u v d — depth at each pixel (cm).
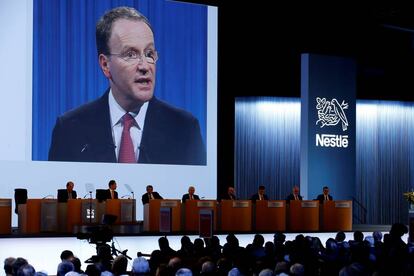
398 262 952
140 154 2227
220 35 2617
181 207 1944
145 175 2230
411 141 2861
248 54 2659
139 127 2227
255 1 2433
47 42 2119
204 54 2316
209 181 2323
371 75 2786
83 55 2161
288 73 2705
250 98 2752
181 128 2283
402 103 2862
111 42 2194
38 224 1842
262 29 2577
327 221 2078
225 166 2731
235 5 2452
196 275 878
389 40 2677
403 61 2723
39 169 2103
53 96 2125
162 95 2258
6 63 2075
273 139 2761
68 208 1820
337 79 2488
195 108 2305
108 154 2189
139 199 2222
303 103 2450
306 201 2050
